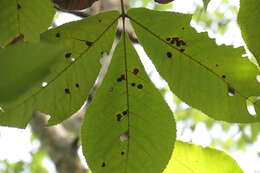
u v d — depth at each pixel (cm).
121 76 61
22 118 61
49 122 61
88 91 61
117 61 61
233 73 61
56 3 61
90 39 60
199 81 62
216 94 62
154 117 61
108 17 60
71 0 61
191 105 62
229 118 62
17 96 27
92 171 61
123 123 61
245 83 61
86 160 61
